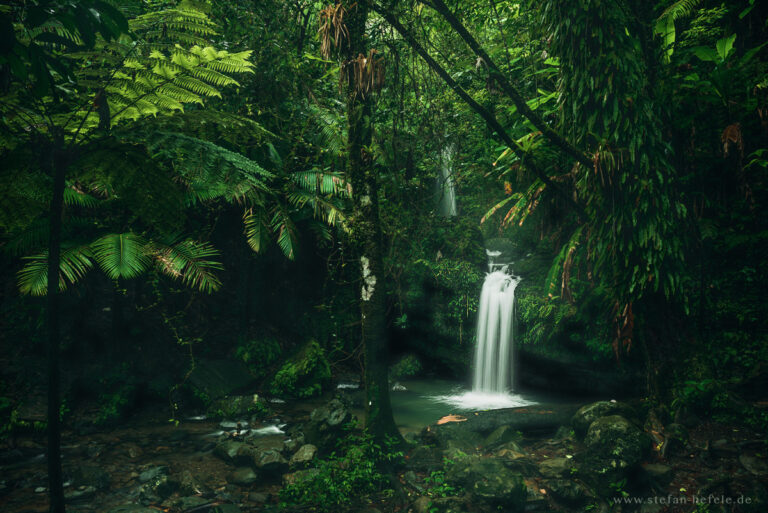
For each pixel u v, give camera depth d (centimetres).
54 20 237
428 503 396
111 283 712
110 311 708
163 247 588
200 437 593
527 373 761
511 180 662
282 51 654
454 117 701
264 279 884
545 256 805
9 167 282
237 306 839
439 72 466
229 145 652
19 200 282
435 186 922
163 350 743
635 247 500
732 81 520
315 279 943
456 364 859
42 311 662
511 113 641
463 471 427
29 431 576
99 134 308
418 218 797
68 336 667
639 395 627
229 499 425
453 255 873
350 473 433
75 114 320
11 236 594
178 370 734
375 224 479
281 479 462
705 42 582
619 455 424
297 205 753
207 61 313
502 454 483
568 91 502
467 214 983
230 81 330
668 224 491
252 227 707
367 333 479
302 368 768
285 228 707
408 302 877
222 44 614
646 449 438
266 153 691
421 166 721
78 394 649
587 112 489
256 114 670
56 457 286
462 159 794
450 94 677
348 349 909
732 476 429
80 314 688
